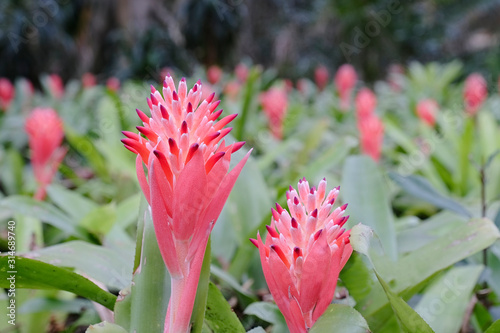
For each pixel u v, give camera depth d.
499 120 2.78
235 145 0.49
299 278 0.50
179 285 0.49
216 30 3.72
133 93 2.14
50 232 1.22
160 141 0.48
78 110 2.79
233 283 0.77
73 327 0.86
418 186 0.89
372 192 0.89
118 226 1.00
